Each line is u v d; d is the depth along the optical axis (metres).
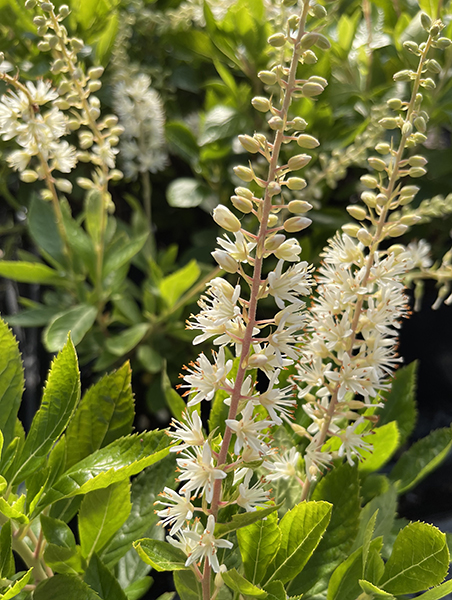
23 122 0.24
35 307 0.32
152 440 0.18
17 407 0.19
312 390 0.20
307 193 0.30
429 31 0.16
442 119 0.31
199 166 0.33
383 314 0.17
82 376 0.36
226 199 0.34
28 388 0.36
